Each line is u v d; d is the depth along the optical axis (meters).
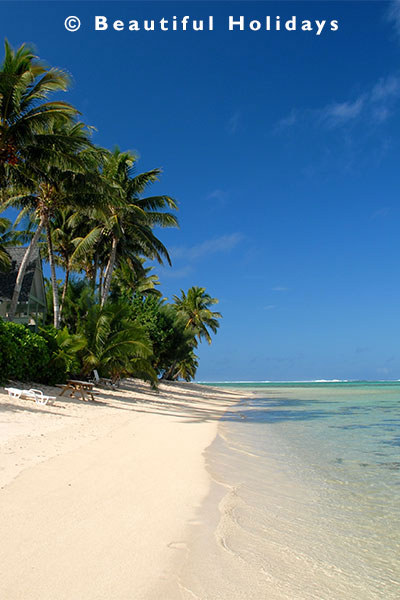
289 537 4.52
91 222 30.11
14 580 3.11
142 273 33.84
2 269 30.67
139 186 29.89
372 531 4.81
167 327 37.59
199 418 17.89
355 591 3.38
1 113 18.39
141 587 3.14
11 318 20.81
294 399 40.47
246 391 67.62
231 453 9.49
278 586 3.37
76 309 27.67
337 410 25.06
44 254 34.59
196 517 4.83
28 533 3.98
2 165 18.80
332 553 4.15
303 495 6.26
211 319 61.81
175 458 8.27
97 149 24.11
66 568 3.35
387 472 7.91
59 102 18.91
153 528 4.36
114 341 21.69
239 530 4.57
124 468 6.93
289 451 10.20
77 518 4.47
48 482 5.67
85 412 14.52
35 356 17.98
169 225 30.38
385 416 20.50
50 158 19.38
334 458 9.33
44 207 23.28
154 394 30.34
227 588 3.26
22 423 10.29
